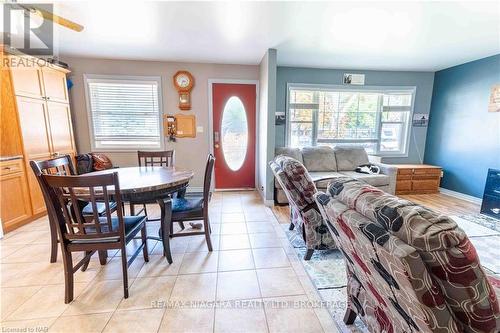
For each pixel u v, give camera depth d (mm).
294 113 4398
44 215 3004
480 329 642
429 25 2488
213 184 4316
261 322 1411
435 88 4480
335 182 1068
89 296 1621
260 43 3020
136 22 2420
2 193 2477
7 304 1547
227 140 4223
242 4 2082
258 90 4109
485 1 2014
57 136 3184
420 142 4656
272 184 3504
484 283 600
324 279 1817
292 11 2195
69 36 2771
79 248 1551
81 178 1407
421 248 583
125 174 2244
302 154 4086
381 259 696
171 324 1396
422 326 695
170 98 3959
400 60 3773
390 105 4555
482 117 3660
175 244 2369
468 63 3840
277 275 1865
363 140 4617
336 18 2342
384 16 2295
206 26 2510
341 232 964
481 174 3695
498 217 3033
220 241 2426
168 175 2199
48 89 3039
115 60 3738
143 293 1655
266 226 2797
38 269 1926
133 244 2381
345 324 1389
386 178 3719
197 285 1743
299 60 3816
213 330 1355
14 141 2662
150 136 4039
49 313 1474
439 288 620
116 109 3902
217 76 3994
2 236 2443
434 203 3701
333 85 4348
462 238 575
